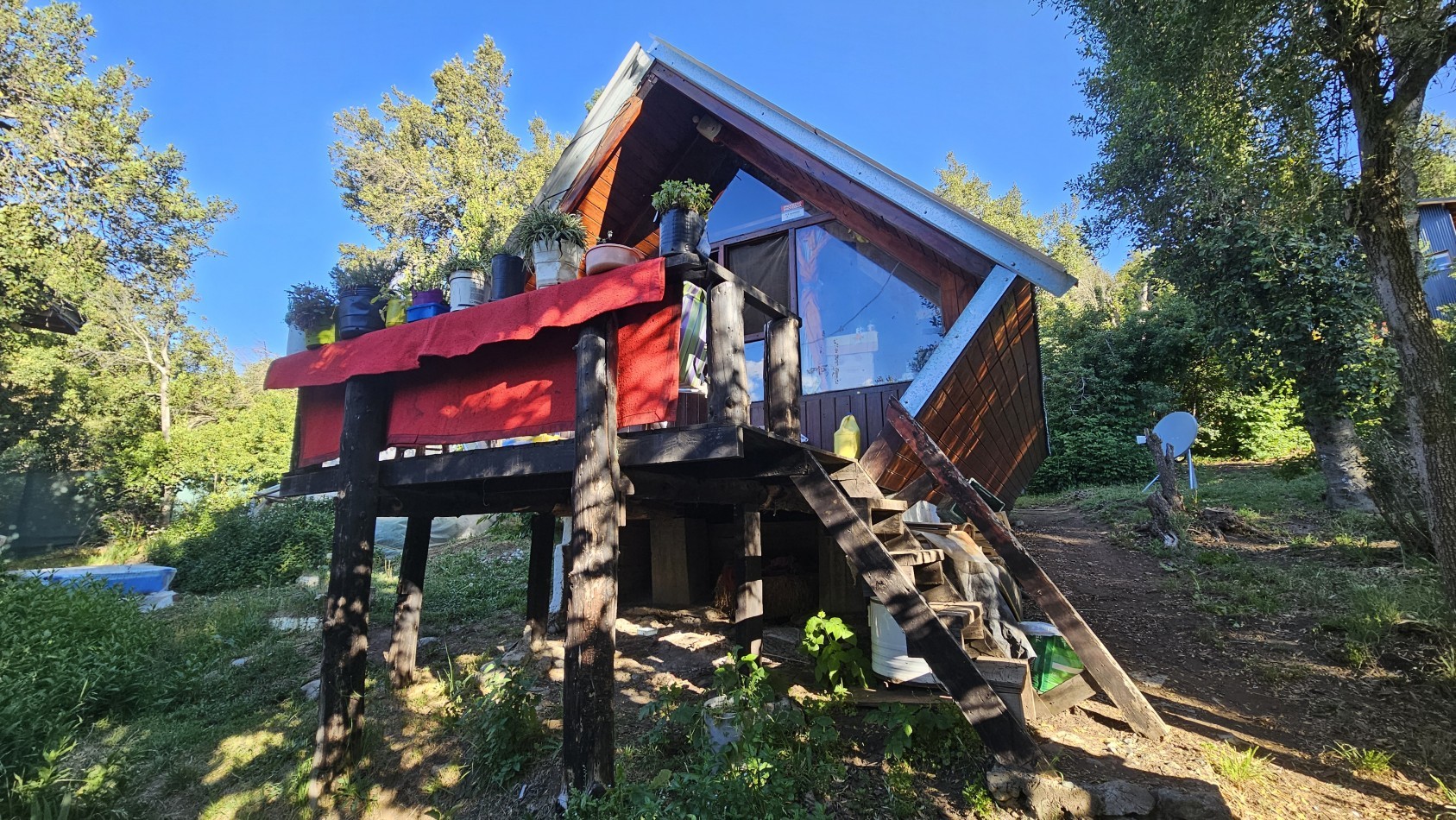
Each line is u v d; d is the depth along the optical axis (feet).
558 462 12.09
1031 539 35.40
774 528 23.29
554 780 12.12
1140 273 44.42
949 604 12.75
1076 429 60.39
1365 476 25.81
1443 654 14.20
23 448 52.16
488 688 15.97
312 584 34.12
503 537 43.52
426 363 14.37
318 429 16.40
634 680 16.40
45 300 44.16
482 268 15.42
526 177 89.71
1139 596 22.98
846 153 18.01
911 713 11.71
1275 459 50.21
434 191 87.71
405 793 12.85
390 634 23.13
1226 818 9.11
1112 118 35.81
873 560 11.07
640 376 11.93
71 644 18.38
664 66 20.98
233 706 17.26
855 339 20.74
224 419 63.46
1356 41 12.54
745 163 23.67
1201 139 16.38
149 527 50.90
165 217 66.80
